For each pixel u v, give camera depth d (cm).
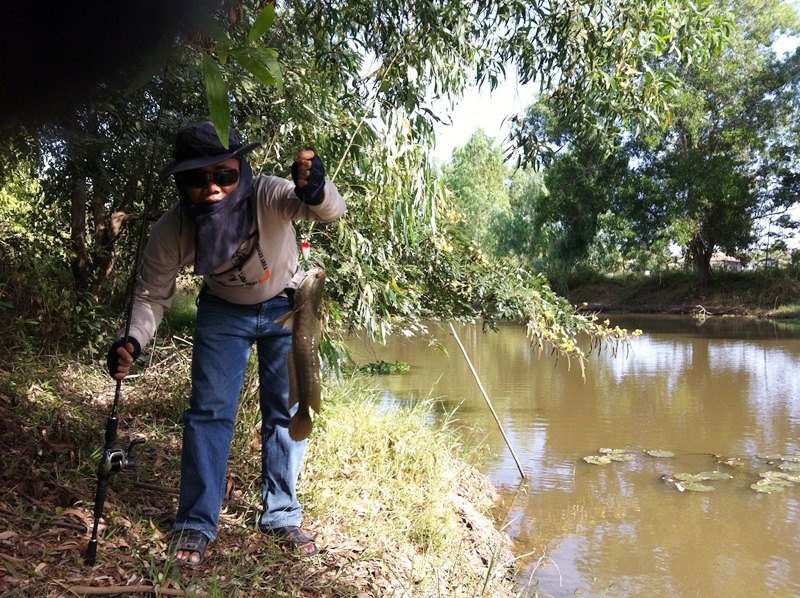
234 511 349
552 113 660
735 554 499
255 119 494
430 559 373
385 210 487
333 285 510
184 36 110
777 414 941
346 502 386
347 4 527
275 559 304
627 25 558
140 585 261
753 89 2894
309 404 284
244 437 435
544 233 3634
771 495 625
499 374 1228
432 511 427
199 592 264
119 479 356
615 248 3384
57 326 581
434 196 492
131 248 768
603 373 1273
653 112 592
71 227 716
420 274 602
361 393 609
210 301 306
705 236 3095
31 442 365
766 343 1823
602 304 3400
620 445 781
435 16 519
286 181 289
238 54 156
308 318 284
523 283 650
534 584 440
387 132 477
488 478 647
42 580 251
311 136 502
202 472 297
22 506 296
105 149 500
